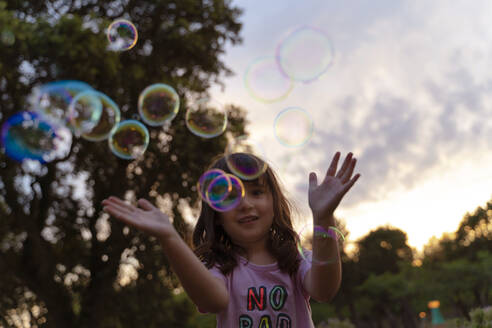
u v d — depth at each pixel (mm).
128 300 12094
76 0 11133
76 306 13242
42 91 3967
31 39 7574
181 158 10562
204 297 1348
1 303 11977
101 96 3129
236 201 1614
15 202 10828
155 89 3201
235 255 1652
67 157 10719
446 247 44062
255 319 1511
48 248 11625
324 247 1432
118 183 11734
